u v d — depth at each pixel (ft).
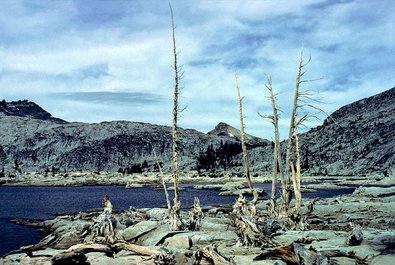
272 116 105.60
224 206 173.47
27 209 204.33
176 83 99.45
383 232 59.62
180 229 79.36
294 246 48.91
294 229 78.07
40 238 112.57
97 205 227.20
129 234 77.66
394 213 103.60
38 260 54.75
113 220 71.15
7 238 112.47
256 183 460.14
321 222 94.12
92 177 622.95
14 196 307.99
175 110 98.73
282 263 47.88
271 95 107.45
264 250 56.90
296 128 96.99
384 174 487.20
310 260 46.60
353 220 92.84
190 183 500.74
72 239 87.20
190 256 56.03
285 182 96.58
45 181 548.72
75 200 266.36
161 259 52.70
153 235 76.13
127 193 337.31
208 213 133.28
